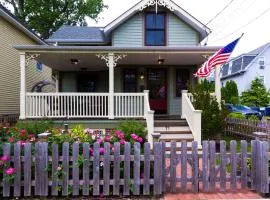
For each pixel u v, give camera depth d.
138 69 16.05
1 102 15.04
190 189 6.04
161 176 5.84
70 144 5.99
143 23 15.97
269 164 5.93
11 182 5.75
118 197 5.81
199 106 11.63
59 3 36.28
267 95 30.94
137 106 12.84
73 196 5.82
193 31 16.06
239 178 6.06
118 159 5.83
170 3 15.50
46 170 5.75
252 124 12.62
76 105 12.96
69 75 17.34
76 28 18.69
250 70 38.62
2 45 15.15
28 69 18.36
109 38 15.96
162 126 12.26
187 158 6.00
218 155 6.06
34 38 19.39
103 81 17.25
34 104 12.57
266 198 5.65
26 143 5.77
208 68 11.55
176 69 16.11
